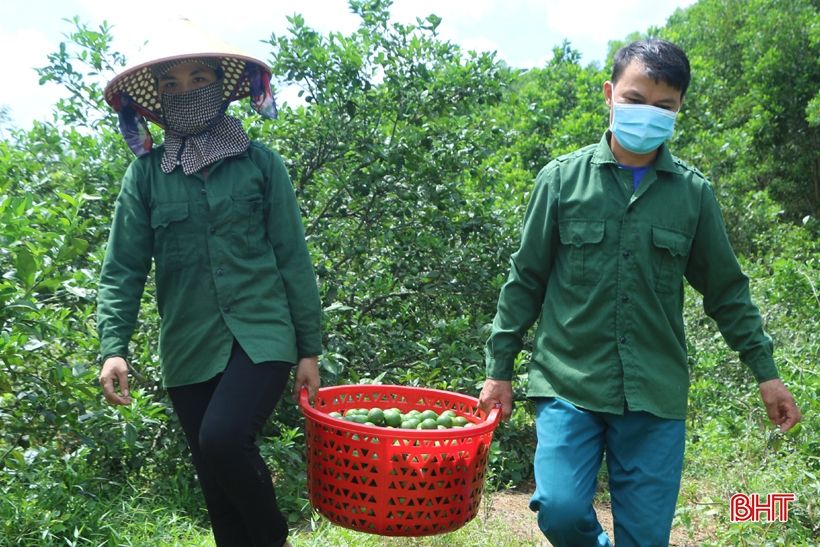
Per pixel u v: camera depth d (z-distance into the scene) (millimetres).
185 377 2586
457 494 2607
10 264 3424
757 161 15258
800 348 5555
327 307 4695
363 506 2570
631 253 2443
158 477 4066
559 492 2346
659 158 2486
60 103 4992
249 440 2469
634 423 2445
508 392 2660
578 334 2473
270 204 2648
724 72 16297
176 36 2588
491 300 5344
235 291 2551
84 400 3631
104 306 2588
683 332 2559
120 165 4664
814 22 14625
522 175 8172
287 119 5102
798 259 9312
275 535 2559
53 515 3166
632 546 2369
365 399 3189
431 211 5234
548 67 12617
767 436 4516
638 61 2430
